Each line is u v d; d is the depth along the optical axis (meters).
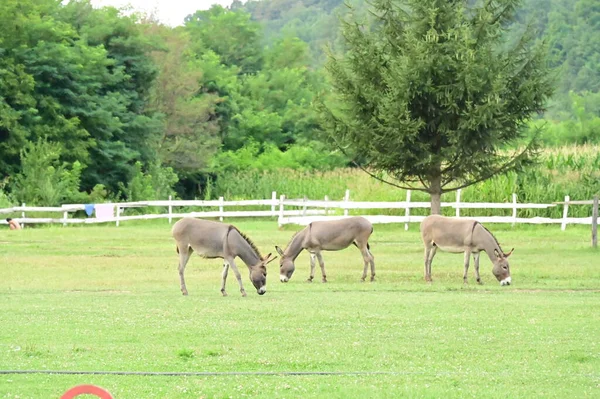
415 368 13.19
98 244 34.44
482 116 28.95
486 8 30.34
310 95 89.81
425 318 17.23
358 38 31.25
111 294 20.97
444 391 11.77
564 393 11.77
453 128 30.27
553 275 25.38
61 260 28.98
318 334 15.52
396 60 30.31
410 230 40.78
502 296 20.98
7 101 53.59
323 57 144.88
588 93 104.31
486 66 29.47
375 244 34.97
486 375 12.73
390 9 31.33
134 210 53.88
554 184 44.28
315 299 20.14
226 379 12.45
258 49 100.00
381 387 12.05
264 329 15.93
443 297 20.69
